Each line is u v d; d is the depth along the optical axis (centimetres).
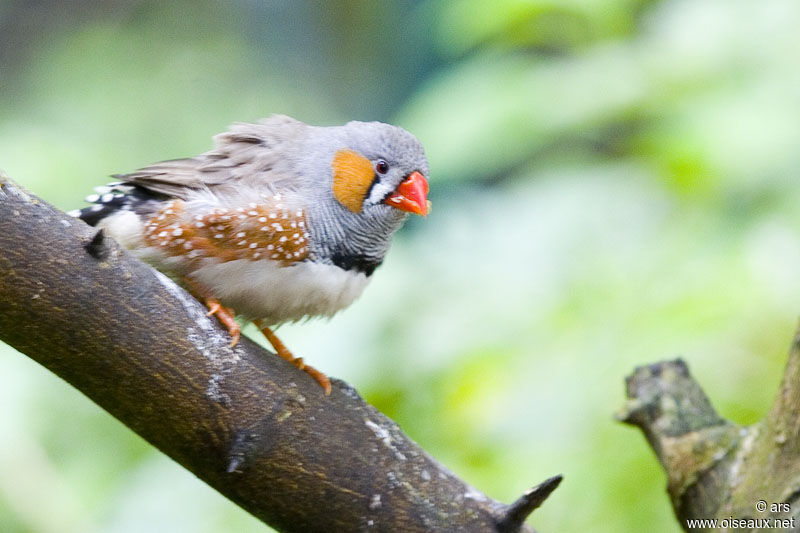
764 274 819
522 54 1039
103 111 1527
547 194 926
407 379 864
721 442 615
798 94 876
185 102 1582
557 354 828
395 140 714
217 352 538
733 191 871
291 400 561
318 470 566
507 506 606
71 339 498
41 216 487
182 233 640
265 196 659
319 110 1681
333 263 689
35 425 980
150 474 923
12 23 1659
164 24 1722
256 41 1755
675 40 943
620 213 902
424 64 1686
